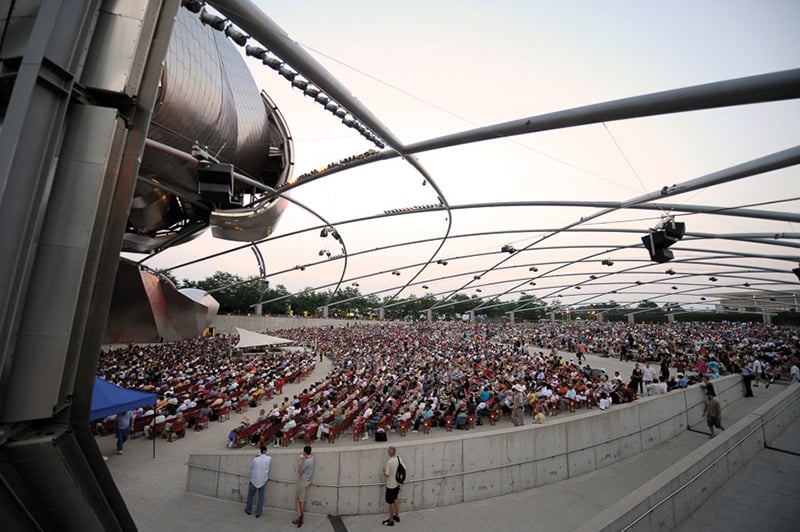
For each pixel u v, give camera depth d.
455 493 8.73
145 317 42.12
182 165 35.50
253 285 91.38
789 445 9.01
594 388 17.58
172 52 32.38
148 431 13.20
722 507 6.30
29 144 2.64
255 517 7.85
